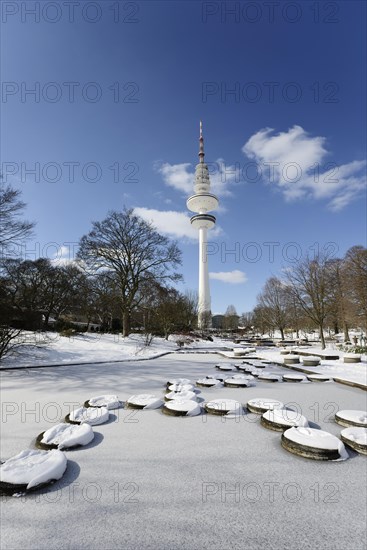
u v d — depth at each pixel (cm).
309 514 292
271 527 273
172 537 258
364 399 753
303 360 1368
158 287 3297
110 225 3167
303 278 2708
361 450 431
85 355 1756
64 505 305
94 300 3472
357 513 294
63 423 553
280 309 4584
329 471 379
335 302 2783
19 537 258
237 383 912
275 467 389
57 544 249
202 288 7744
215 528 270
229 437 490
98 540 254
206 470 380
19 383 970
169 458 413
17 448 448
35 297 2222
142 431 518
